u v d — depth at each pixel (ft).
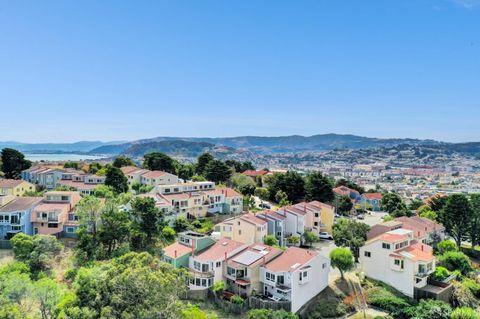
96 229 219.00
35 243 196.44
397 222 261.44
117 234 208.85
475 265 243.60
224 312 171.63
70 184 328.70
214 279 187.11
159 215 235.20
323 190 359.87
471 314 170.81
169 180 361.71
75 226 235.40
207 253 196.75
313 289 185.68
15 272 157.38
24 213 229.04
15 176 375.66
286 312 164.04
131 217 232.94
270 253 195.31
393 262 200.75
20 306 129.90
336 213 389.80
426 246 222.48
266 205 352.49
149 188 325.21
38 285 131.95
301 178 378.94
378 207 448.65
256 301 172.96
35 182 360.07
